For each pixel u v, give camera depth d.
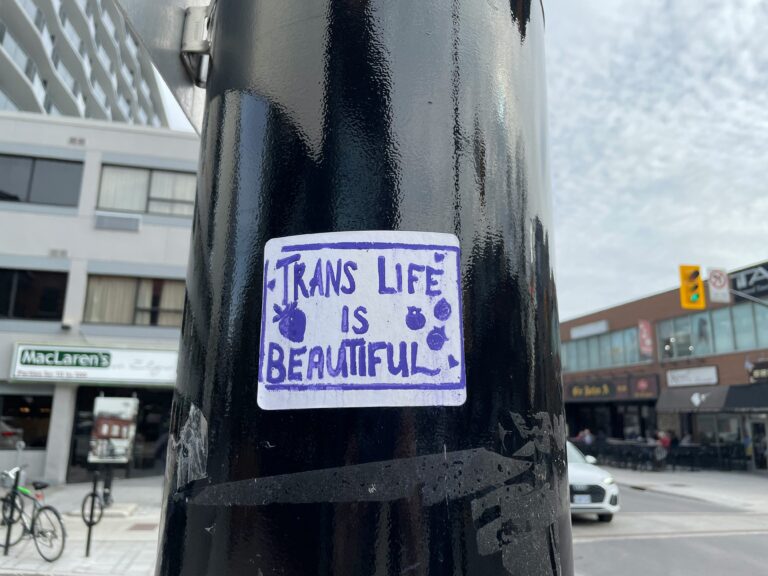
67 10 36.22
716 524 11.09
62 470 15.41
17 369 15.45
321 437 1.02
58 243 16.42
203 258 1.23
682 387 26.53
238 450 1.06
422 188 1.11
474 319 1.09
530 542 1.06
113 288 16.58
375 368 1.04
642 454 23.48
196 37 1.64
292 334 1.07
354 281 1.07
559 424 1.20
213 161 1.28
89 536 7.84
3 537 8.52
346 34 1.18
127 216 16.81
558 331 1.27
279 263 1.11
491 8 1.27
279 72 1.21
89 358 15.88
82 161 16.89
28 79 32.06
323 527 0.99
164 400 16.62
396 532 0.98
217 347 1.14
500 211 1.17
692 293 17.00
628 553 8.57
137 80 52.28
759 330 22.75
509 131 1.23
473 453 1.04
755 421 23.30
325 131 1.14
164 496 1.20
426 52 1.18
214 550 1.05
